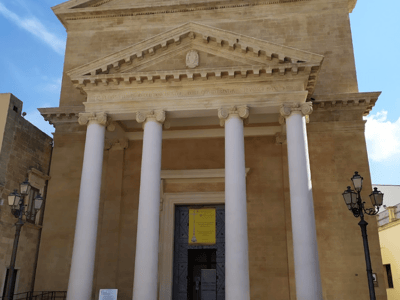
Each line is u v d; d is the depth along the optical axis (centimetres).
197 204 2325
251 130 2341
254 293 2103
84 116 1892
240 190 1711
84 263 1705
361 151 2219
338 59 2441
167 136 2402
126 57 1891
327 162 2219
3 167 2083
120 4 2723
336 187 2178
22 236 2202
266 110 1842
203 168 2341
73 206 2336
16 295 2122
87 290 1684
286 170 2247
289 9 2581
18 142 2227
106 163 2409
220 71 1816
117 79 1891
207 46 1895
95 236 1769
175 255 2253
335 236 2109
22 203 1650
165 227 2264
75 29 2739
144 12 2695
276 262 2138
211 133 2383
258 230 2200
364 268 2050
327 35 2498
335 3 2558
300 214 1653
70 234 2291
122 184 2364
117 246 2253
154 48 1900
